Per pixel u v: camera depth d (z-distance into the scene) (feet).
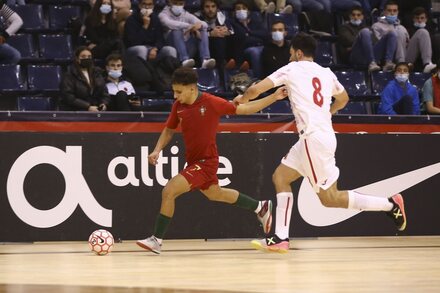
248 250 62.08
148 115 75.82
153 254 58.70
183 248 63.98
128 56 95.81
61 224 68.69
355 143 74.49
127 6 101.96
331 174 56.08
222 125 77.56
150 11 100.89
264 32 107.86
